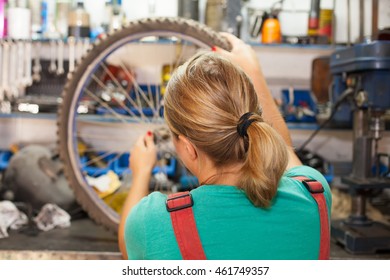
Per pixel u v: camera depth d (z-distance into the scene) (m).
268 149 1.06
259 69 1.82
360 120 2.64
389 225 2.72
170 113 1.12
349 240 2.48
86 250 2.41
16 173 3.03
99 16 3.88
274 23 3.60
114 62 3.90
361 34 3.01
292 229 1.09
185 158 1.17
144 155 1.98
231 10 3.62
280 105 3.71
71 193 3.00
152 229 1.08
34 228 2.75
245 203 1.09
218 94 1.08
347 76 2.71
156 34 2.40
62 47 3.79
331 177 3.48
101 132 3.82
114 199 2.86
